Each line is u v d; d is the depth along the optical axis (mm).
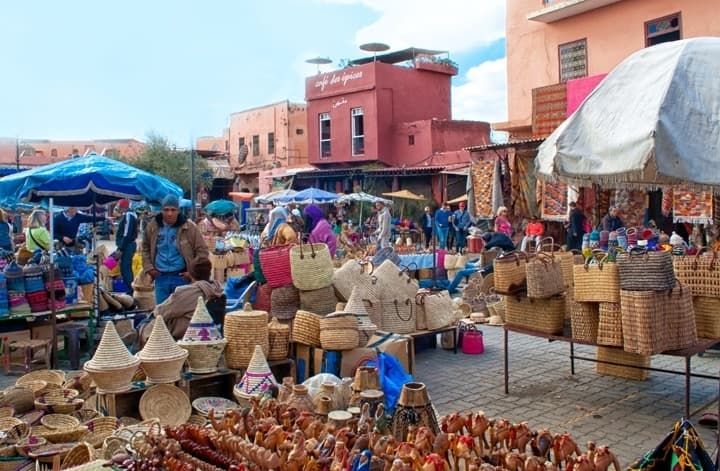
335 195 22219
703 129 4918
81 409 4984
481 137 29141
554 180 5953
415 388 3732
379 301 7543
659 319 4957
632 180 5383
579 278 5516
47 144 46688
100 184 8266
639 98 5188
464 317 10242
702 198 11875
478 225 17594
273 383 4992
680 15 16234
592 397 6172
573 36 18578
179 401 4965
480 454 3139
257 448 3143
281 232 8328
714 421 5273
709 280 5496
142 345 5855
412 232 21312
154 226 7020
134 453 3549
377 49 30719
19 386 5355
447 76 31766
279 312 6859
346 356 6074
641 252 5117
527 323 6184
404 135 28969
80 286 8406
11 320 7594
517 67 20141
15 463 4074
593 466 2895
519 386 6602
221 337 5465
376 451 3068
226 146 48844
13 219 18547
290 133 38250
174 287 6945
